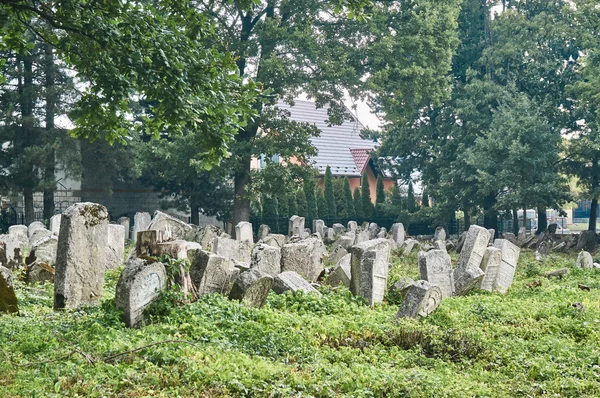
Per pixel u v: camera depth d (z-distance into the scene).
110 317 13.23
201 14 17.75
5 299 14.17
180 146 41.78
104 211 15.94
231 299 15.70
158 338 12.14
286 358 11.95
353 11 18.33
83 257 15.55
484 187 48.38
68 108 46.28
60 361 10.80
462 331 14.20
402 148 58.09
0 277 14.11
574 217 96.19
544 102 48.91
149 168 48.66
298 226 45.66
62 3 15.67
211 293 16.05
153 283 13.85
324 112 76.56
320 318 15.68
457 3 46.22
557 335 15.18
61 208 53.09
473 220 60.53
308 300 17.23
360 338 13.82
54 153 46.12
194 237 31.25
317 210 57.94
